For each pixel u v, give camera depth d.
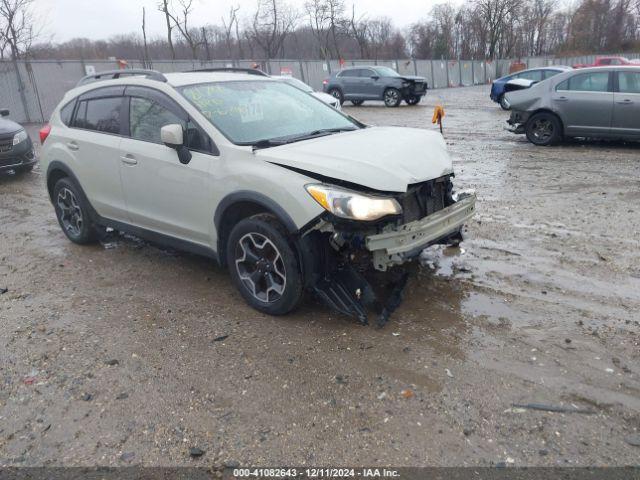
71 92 5.69
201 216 4.26
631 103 10.24
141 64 23.20
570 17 75.88
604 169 8.73
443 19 67.50
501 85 20.56
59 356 3.59
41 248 5.80
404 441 2.71
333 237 3.59
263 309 4.04
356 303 3.77
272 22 44.84
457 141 12.60
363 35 54.09
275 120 4.49
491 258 4.99
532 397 3.00
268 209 3.71
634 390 3.03
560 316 3.88
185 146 4.25
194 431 2.83
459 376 3.21
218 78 4.77
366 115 19.27
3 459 2.69
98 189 5.20
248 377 3.27
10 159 9.32
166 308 4.24
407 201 3.91
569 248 5.19
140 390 3.19
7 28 28.64
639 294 4.18
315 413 2.93
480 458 2.58
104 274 5.00
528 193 7.30
